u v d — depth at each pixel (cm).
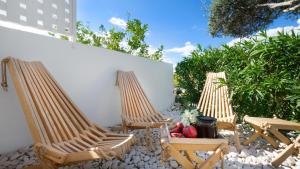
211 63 488
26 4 248
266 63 329
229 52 407
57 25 284
